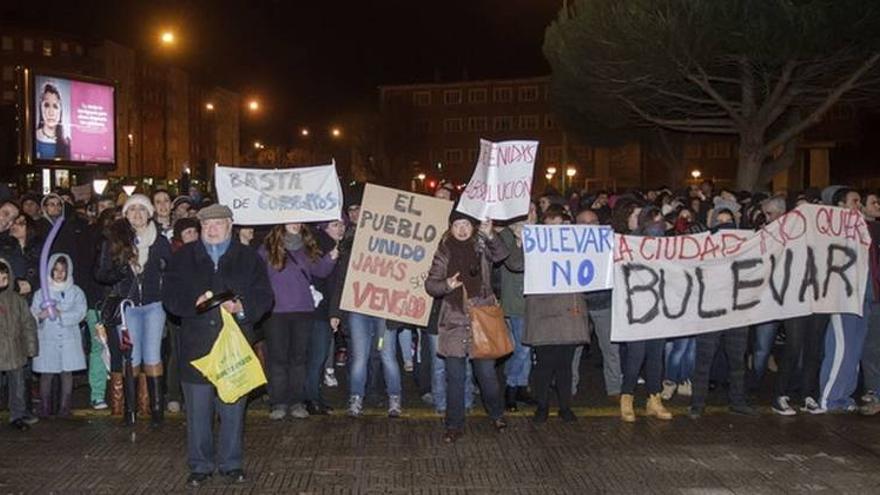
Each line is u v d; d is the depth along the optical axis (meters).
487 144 8.48
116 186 20.56
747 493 6.83
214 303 6.71
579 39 20.89
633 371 9.02
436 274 8.23
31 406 9.30
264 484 7.04
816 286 9.26
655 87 22.11
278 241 8.90
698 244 9.12
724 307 9.11
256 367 6.91
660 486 7.00
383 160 88.19
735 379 9.30
